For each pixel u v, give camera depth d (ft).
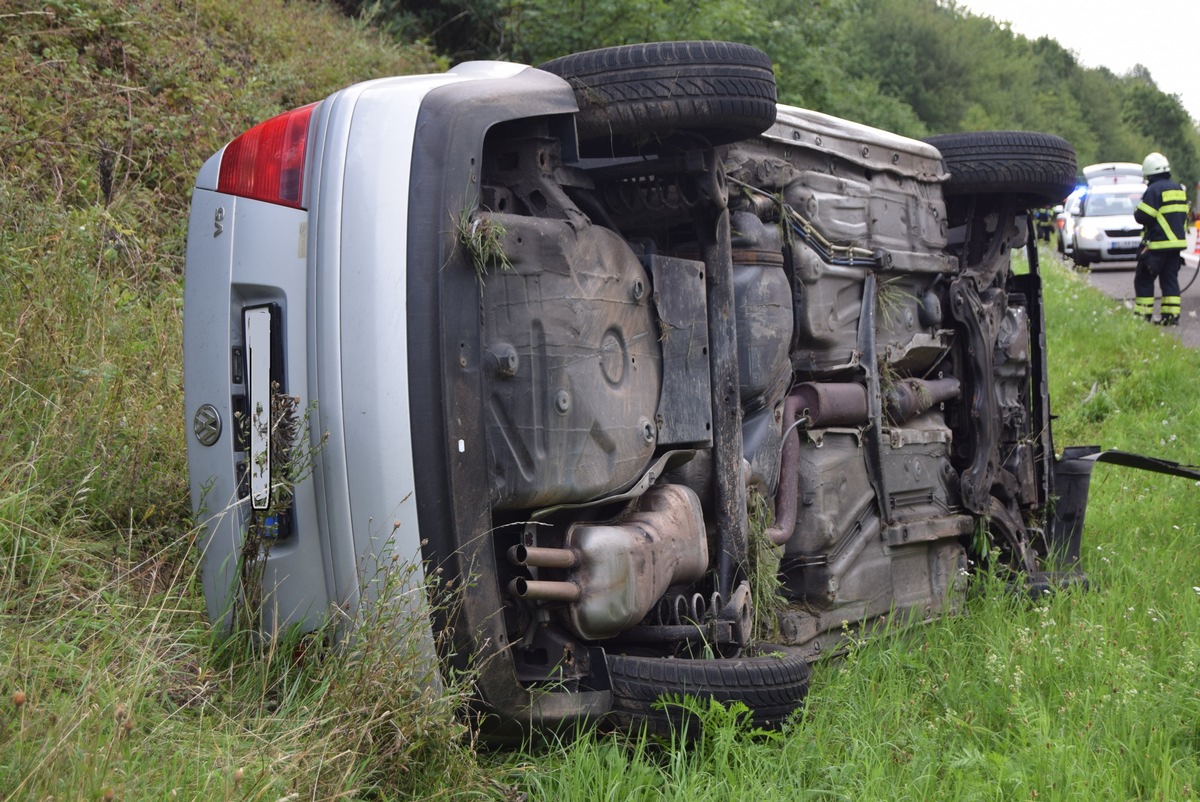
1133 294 68.33
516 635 11.46
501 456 10.85
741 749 11.33
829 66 55.01
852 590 16.19
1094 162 306.76
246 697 10.65
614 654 12.42
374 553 10.49
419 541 10.43
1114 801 11.25
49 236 17.49
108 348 16.29
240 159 11.39
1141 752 12.39
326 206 10.81
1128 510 24.50
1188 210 53.52
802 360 16.07
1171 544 21.52
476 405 10.60
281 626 11.11
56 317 15.75
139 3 27.96
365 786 9.78
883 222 17.85
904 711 13.47
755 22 50.06
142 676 9.92
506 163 11.93
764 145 15.53
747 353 14.64
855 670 14.42
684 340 13.16
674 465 13.26
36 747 8.25
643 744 11.39
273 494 10.69
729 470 13.70
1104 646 15.30
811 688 13.82
